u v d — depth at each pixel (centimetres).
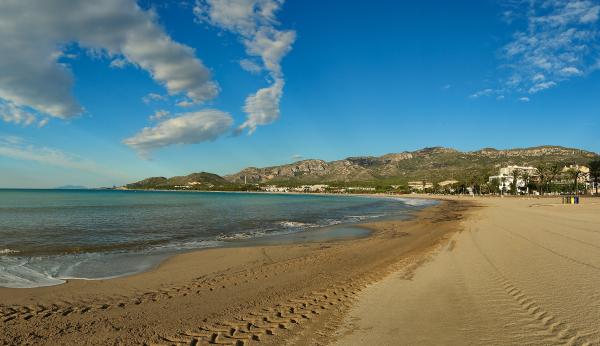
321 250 1716
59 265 1362
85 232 2381
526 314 684
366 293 905
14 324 745
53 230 2469
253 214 4325
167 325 733
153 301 904
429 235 2223
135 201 7944
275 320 741
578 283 860
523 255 1258
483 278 976
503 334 601
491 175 19175
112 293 982
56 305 875
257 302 877
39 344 650
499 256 1270
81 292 991
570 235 1778
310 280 1100
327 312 775
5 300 910
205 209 5231
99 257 1534
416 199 12381
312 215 4278
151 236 2248
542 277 934
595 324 612
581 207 5041
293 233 2459
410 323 680
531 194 14288
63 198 9294
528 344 557
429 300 818
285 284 1057
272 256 1562
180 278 1155
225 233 2444
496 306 743
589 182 13225
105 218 3488
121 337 675
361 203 8731
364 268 1265
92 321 762
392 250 1681
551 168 13688
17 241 1952
